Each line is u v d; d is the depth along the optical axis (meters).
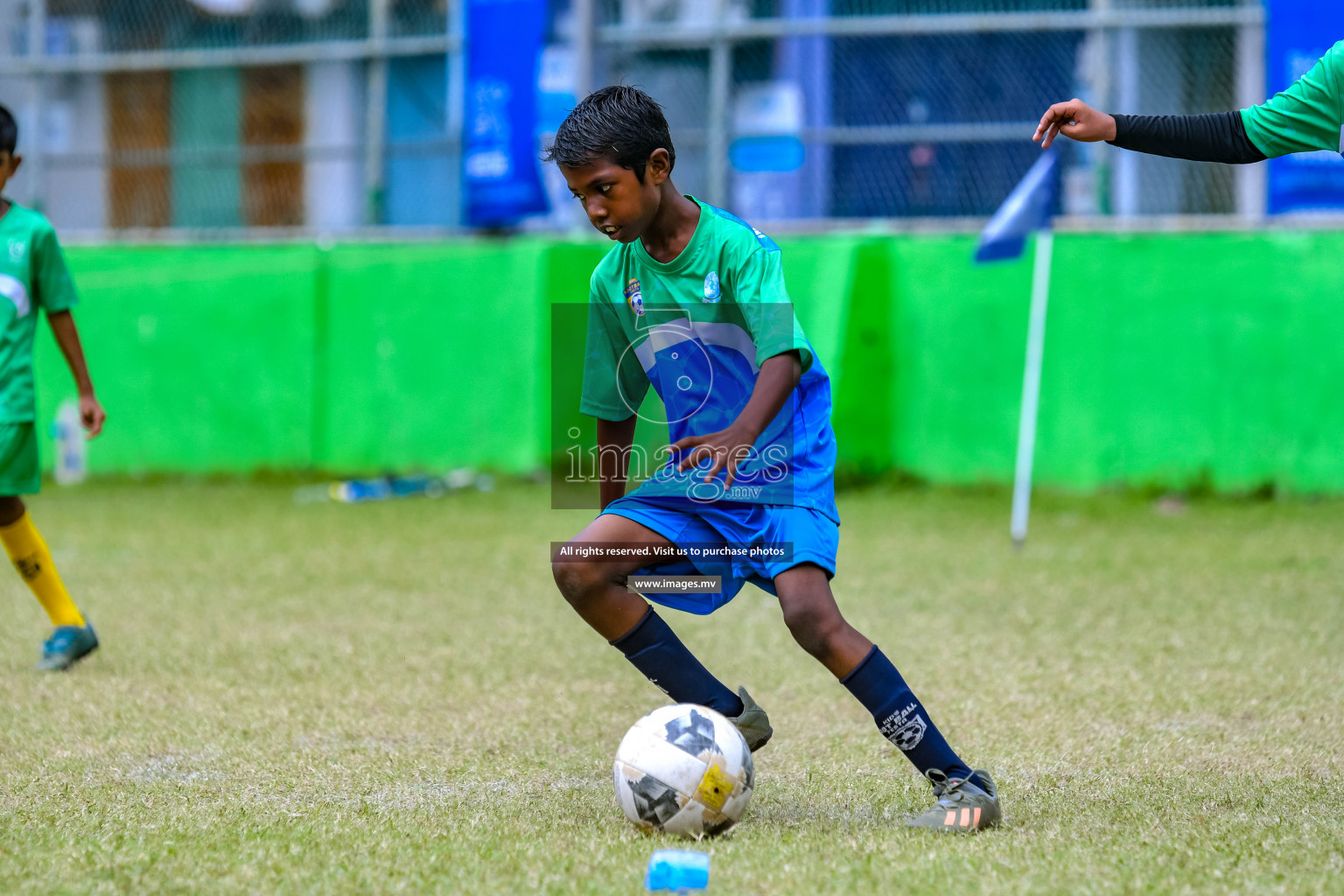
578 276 36.66
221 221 40.38
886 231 35.50
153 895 8.16
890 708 9.62
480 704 14.38
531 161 36.69
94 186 41.00
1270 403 33.19
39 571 16.06
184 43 40.19
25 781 11.17
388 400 38.44
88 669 16.16
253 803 10.45
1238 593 21.31
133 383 39.78
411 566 24.69
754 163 36.19
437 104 38.47
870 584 22.44
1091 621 19.11
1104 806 10.23
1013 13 34.75
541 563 25.11
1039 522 30.03
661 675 10.22
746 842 9.18
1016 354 34.53
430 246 37.97
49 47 40.81
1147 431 33.84
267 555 26.03
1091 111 10.29
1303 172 32.91
